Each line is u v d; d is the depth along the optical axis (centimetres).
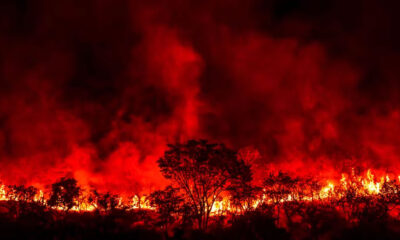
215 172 1541
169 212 1547
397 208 1589
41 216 1498
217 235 1436
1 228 1277
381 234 1248
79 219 1542
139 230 1392
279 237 1330
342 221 1373
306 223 1390
